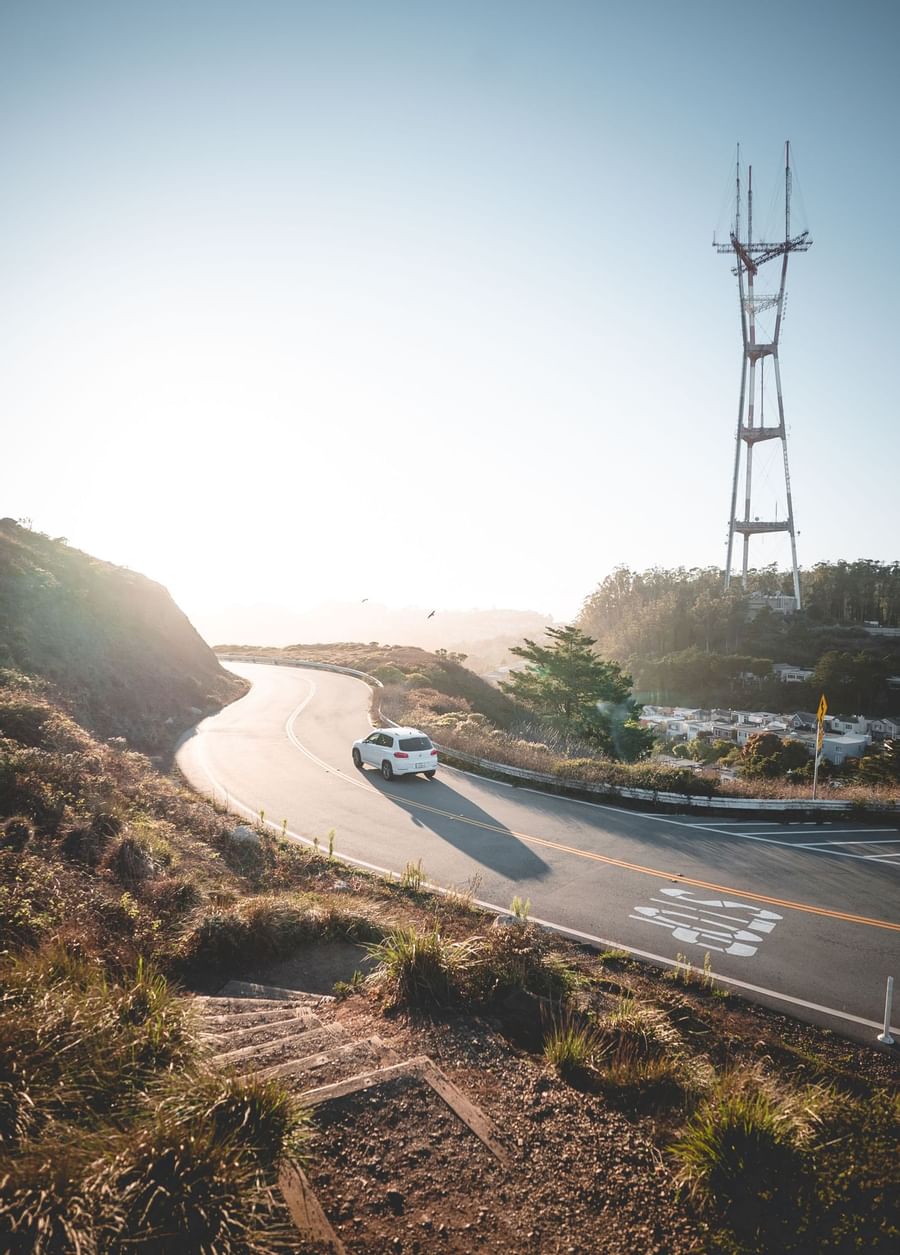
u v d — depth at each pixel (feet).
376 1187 14.08
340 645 232.94
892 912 40.06
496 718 133.69
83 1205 11.25
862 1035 27.71
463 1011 24.11
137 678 108.68
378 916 36.60
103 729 85.25
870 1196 14.71
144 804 50.80
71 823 39.04
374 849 51.26
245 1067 18.01
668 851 51.03
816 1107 17.38
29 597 103.35
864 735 320.09
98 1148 12.66
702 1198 14.70
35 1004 16.53
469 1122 16.66
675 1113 18.92
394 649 210.18
